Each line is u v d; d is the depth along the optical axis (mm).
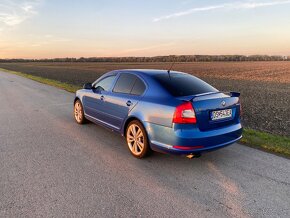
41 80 24625
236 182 3736
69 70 54812
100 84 6031
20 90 16078
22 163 4379
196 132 3865
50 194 3369
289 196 3354
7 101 11352
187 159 4605
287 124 8062
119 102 5020
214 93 4352
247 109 10992
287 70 54906
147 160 4562
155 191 3471
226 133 4203
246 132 6453
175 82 4555
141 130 4465
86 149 5109
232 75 41281
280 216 2924
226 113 4289
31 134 6109
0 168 4168
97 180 3783
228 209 3051
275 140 5734
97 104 5898
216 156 4758
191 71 51406
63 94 13953
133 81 4977
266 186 3615
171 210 3025
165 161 4520
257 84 26156
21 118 7824
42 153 4867
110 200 3236
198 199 3273
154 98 4324
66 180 3771
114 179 3820
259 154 4859
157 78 4617
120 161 4516
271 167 4262
